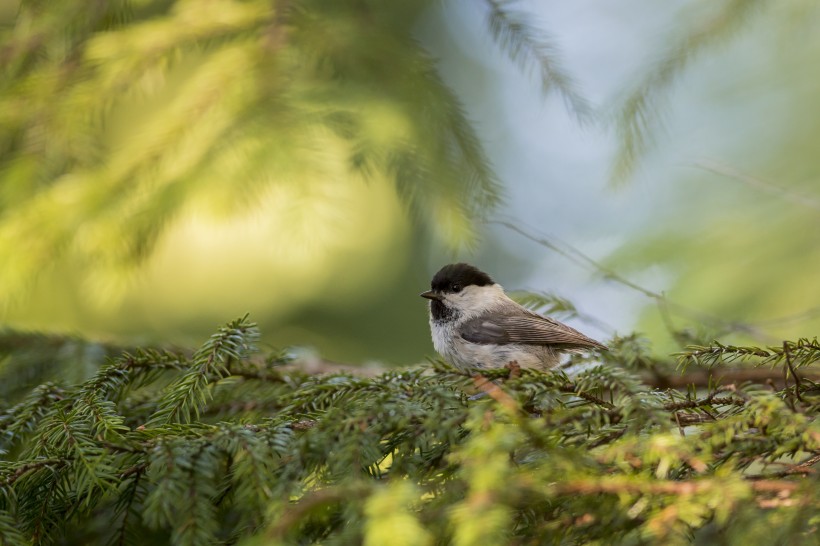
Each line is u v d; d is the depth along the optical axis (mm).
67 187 7957
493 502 3922
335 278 13797
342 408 5406
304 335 13727
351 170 7922
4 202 8172
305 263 13312
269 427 5480
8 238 7656
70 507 5672
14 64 8602
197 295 13164
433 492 4961
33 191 8211
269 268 13312
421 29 14672
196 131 7738
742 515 4195
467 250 8359
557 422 5055
